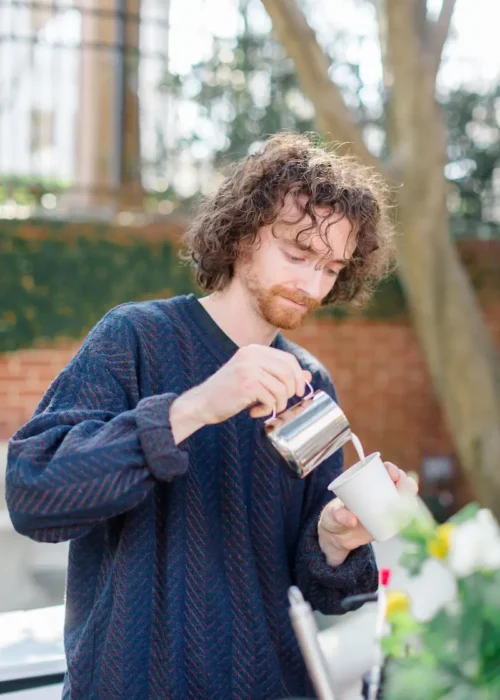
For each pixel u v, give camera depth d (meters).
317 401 1.16
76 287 4.68
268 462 1.26
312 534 1.29
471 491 5.29
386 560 1.48
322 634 1.54
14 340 4.57
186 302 1.32
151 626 1.14
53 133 4.98
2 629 1.63
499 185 5.34
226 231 1.27
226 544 1.21
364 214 1.28
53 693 1.45
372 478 1.10
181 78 5.12
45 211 4.73
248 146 5.21
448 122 5.29
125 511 1.14
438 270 4.00
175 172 5.15
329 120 3.76
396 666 0.72
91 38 5.01
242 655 1.17
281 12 3.75
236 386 1.02
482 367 4.07
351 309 5.11
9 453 1.08
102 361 1.20
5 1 4.69
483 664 0.68
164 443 1.02
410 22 3.80
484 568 0.70
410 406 5.26
